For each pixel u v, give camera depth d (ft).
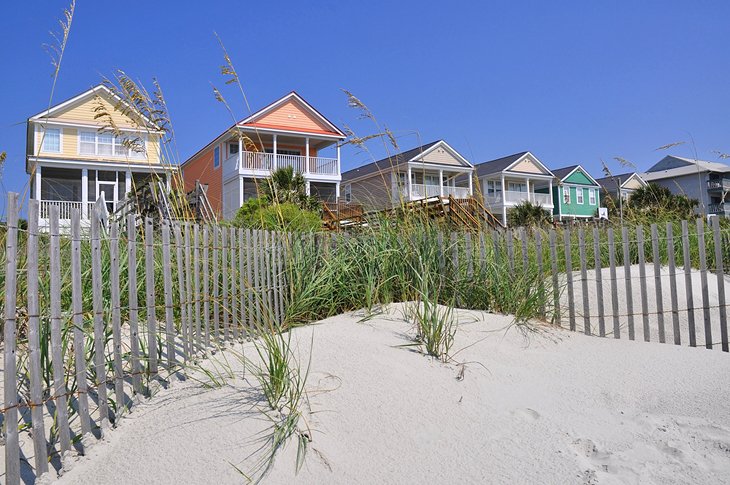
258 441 9.62
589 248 30.19
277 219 23.35
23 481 8.57
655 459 9.86
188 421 10.28
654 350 16.47
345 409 11.00
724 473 9.32
